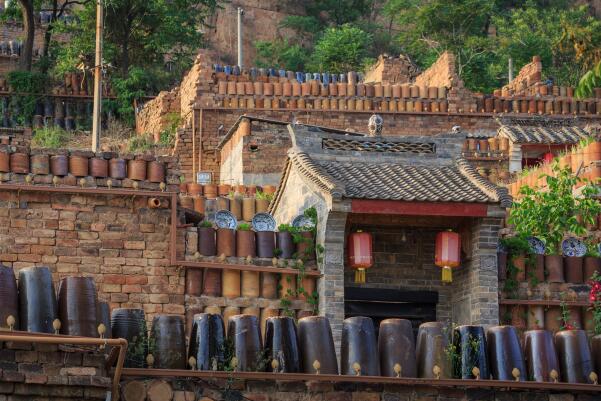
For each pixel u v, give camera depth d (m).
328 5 94.25
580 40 72.06
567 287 32.03
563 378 24.25
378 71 65.88
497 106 57.94
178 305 29.34
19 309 20.48
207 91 56.25
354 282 32.00
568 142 53.16
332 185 30.42
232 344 22.45
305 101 56.56
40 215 28.80
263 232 30.83
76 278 20.95
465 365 23.73
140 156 29.64
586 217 36.19
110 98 65.19
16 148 28.88
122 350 20.23
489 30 90.94
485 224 31.11
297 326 23.36
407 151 33.28
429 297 32.31
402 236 32.41
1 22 75.69
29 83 63.78
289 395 22.70
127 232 29.31
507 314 31.53
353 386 23.12
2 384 19.52
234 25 89.62
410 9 86.75
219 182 55.28
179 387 21.89
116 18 69.12
